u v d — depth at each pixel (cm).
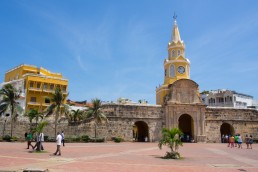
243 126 6084
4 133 5228
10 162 1873
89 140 4909
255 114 6238
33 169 1470
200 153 3008
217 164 2014
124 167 1758
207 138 5853
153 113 5753
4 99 5109
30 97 7394
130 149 3416
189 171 1653
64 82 7962
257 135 6128
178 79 6175
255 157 2589
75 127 5425
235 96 9150
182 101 5906
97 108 5328
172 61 6662
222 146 4434
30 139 3069
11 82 7688
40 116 5250
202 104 5928
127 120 5562
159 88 6675
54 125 5547
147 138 5700
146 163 2003
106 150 3158
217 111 6053
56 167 1684
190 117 6253
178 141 2480
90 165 1814
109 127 5425
